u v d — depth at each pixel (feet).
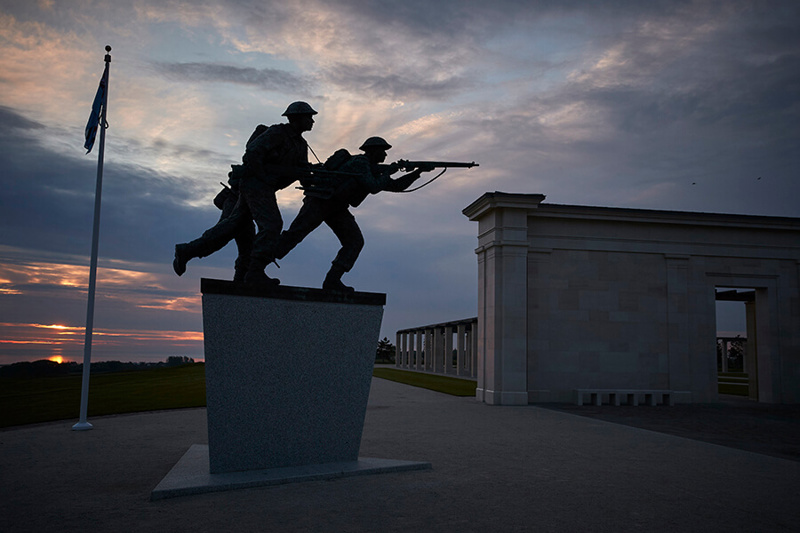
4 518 20.47
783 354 76.89
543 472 29.01
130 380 105.29
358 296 29.07
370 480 26.27
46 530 19.04
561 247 74.69
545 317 73.36
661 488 25.95
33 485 25.61
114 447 35.73
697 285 77.05
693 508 22.63
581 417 55.62
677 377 74.49
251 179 27.37
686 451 36.32
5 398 70.69
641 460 32.94
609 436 42.47
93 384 96.37
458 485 25.77
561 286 74.23
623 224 76.18
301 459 27.40
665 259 76.64
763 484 27.12
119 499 23.02
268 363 26.58
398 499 23.09
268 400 26.58
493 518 20.75
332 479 26.21
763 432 46.42
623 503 23.20
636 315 75.10
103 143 46.68
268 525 19.51
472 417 53.78
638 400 71.46
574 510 22.03
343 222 30.42
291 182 29.12
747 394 93.35
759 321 79.05
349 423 28.76
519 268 70.90
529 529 19.57
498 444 37.81
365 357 29.19
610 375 73.67
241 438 25.96
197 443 37.24
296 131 28.58
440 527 19.56
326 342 28.07
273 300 26.71
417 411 58.85
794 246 79.00
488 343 71.56
